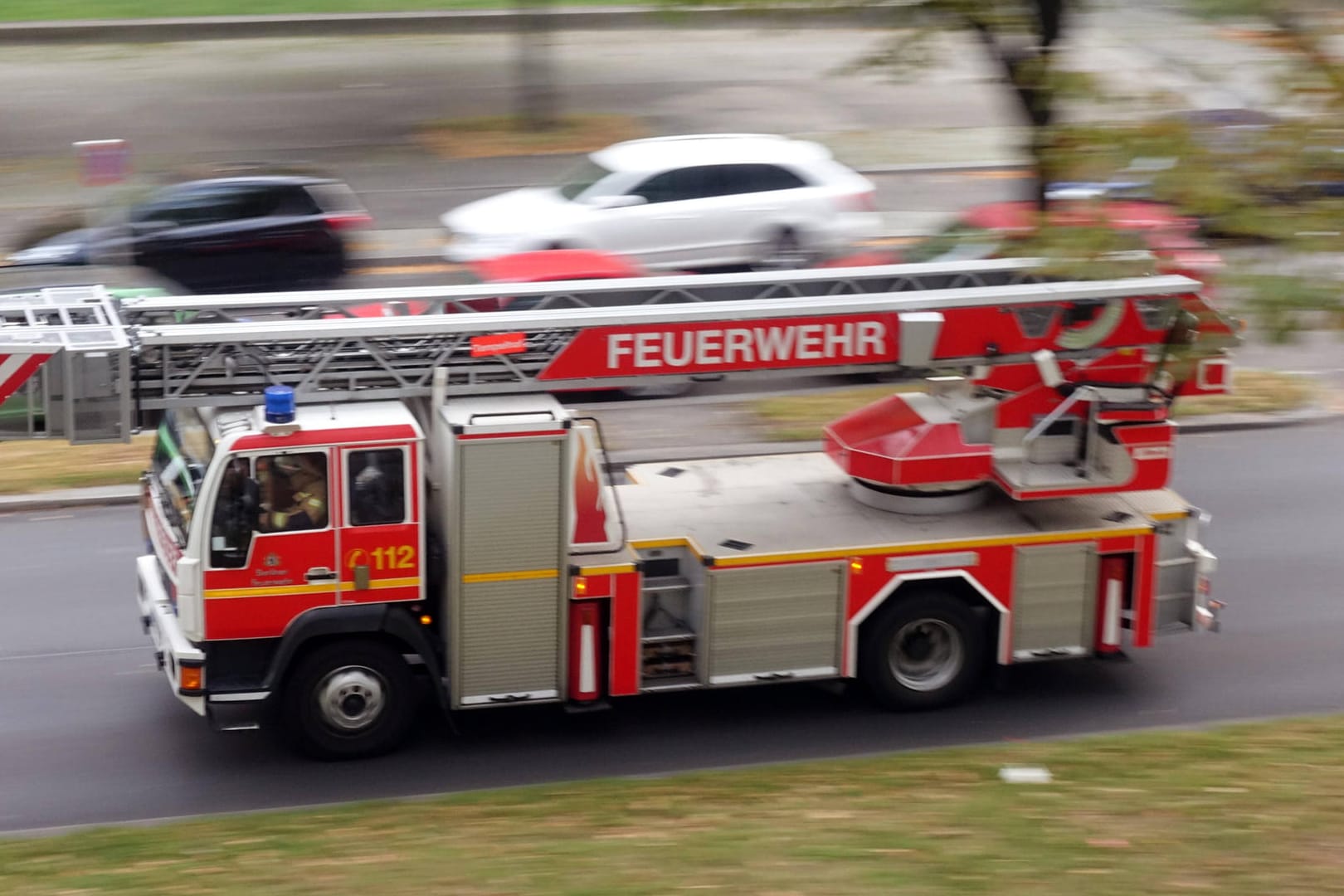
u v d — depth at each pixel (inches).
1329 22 695.1
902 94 2546.8
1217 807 634.8
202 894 554.9
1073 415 823.1
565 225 1467.8
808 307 762.8
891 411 836.0
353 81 2480.3
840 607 780.0
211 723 719.7
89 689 831.1
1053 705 828.0
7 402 685.3
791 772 705.0
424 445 717.3
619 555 754.8
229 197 1485.0
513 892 549.0
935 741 781.3
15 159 2047.2
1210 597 948.0
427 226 1809.8
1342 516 1127.6
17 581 979.9
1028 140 1060.5
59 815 689.6
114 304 746.8
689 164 1517.0
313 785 722.8
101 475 1159.0
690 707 819.4
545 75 2267.5
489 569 724.7
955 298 779.4
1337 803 639.8
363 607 719.7
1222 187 679.7
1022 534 799.7
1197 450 1266.0
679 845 596.7
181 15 2746.1
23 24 2608.3
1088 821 620.7
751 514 819.4
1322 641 919.0
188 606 698.2
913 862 573.3
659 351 755.4
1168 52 811.4
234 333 705.0
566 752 763.4
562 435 714.8
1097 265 741.3
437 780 729.6
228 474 689.6
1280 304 656.4
